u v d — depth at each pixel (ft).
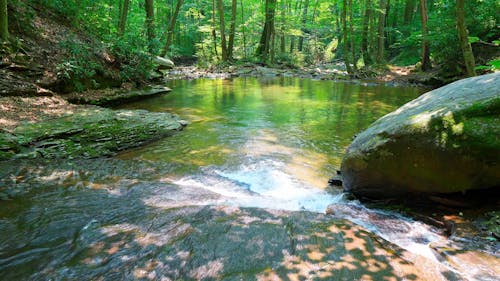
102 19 50.16
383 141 13.38
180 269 8.76
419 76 58.34
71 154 18.92
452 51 50.65
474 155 11.58
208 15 117.39
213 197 14.17
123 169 17.29
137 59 43.39
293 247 9.80
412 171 12.77
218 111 32.91
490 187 12.09
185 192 14.47
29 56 30.37
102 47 41.19
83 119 23.71
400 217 12.67
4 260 9.08
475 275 8.69
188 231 10.66
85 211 12.10
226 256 9.32
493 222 10.96
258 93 45.47
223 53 84.38
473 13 47.39
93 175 16.08
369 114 32.09
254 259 9.20
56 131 20.56
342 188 16.15
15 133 19.45
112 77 37.58
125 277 8.43
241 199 14.38
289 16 95.25
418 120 12.91
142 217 11.68
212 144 22.43
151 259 9.17
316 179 17.17
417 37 62.85
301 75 72.02
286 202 14.43
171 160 19.30
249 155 20.42
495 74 14.02
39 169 16.35
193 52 122.72
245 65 80.79
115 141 21.38
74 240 10.10
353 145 15.12
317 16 107.76
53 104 27.35
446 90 14.93
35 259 9.15
